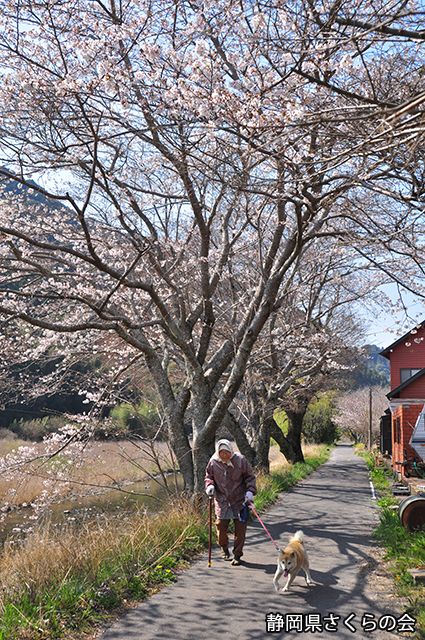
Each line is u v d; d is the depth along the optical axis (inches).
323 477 820.6
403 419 625.6
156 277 444.1
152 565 241.6
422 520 305.3
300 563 221.3
